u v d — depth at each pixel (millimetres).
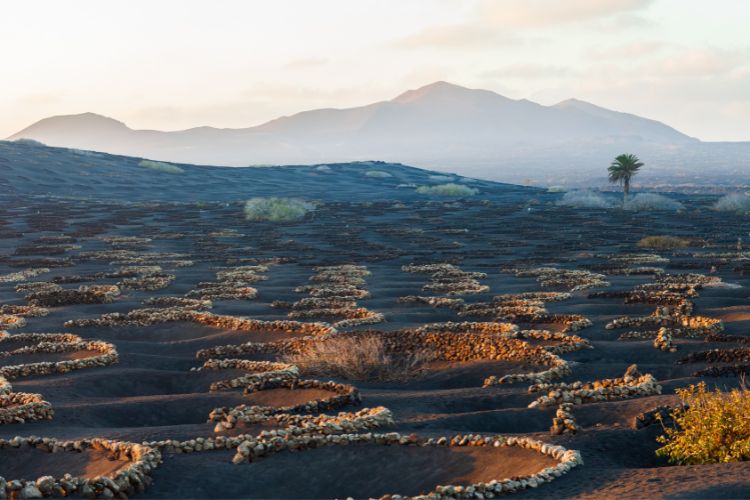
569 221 84188
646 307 31000
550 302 34562
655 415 14070
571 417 14531
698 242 60188
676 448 12188
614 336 26000
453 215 94625
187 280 44781
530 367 20797
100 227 77938
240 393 18812
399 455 12656
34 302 35844
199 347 26562
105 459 12945
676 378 19734
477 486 10398
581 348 23219
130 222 83750
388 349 23766
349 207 106938
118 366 23094
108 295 37281
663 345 22750
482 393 17938
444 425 14883
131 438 14461
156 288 41312
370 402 17344
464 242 67000
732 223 79938
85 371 22375
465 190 135750
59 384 20266
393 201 121250
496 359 21953
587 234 70500
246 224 84312
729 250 55875
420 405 17000
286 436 13477
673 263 47469
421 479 11945
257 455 12836
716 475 10141
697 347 22500
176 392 20734
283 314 33688
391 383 20891
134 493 11422
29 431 16047
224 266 51594
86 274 48062
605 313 30922
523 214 94938
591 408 15281
